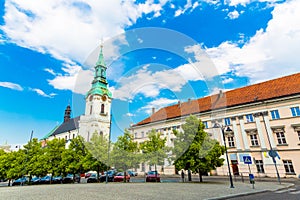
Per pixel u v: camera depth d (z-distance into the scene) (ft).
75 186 38.65
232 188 33.96
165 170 64.49
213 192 28.02
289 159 64.34
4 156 72.33
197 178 61.87
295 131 64.75
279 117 68.85
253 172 70.38
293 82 72.23
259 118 72.90
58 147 65.57
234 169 75.15
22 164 65.87
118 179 54.75
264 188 34.99
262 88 80.07
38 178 69.72
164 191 27.99
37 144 71.46
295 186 40.06
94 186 37.11
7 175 64.44
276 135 69.00
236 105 78.89
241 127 76.69
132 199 21.18
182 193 26.04
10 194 25.68
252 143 73.87
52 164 62.34
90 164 53.72
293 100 66.90
